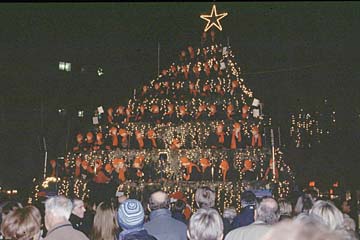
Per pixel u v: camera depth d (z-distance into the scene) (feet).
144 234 17.81
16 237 16.96
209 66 83.35
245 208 25.44
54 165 81.41
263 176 74.18
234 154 74.95
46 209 18.75
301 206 25.43
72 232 18.51
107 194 43.09
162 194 23.62
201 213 17.78
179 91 82.64
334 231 7.79
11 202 21.50
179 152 75.97
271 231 7.90
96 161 75.20
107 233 21.77
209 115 78.95
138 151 76.74
